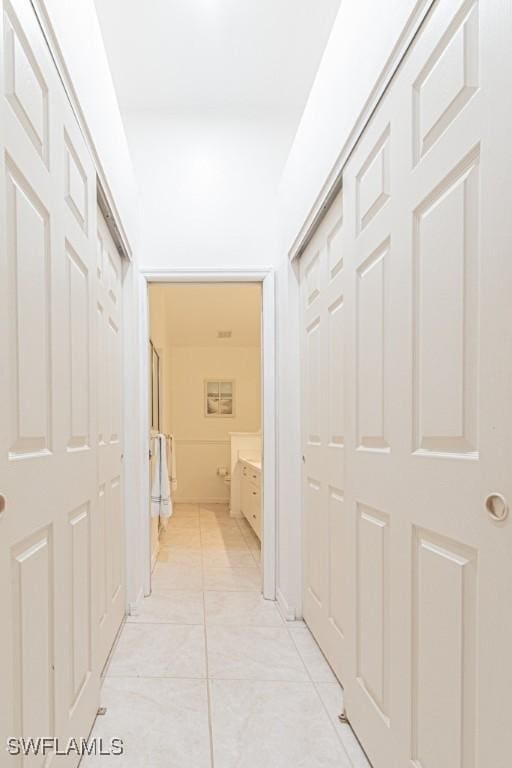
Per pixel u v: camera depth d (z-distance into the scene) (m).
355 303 1.72
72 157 1.48
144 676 2.09
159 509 3.72
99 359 2.05
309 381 2.57
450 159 1.09
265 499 3.07
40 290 1.19
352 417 1.73
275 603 2.97
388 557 1.42
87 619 1.63
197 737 1.68
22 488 1.05
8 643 0.97
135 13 2.46
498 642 0.90
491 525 0.93
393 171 1.39
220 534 4.83
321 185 2.13
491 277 0.94
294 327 2.80
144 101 3.16
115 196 2.22
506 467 0.89
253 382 6.86
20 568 1.04
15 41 1.03
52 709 1.24
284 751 1.61
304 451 2.68
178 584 3.31
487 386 0.95
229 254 3.16
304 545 2.67
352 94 1.70
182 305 5.78
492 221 0.93
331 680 2.06
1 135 0.95
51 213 1.27
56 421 1.29
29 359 1.10
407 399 1.29
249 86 3.04
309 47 2.71
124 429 2.77
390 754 1.37
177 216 3.15
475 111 0.99
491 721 0.92
